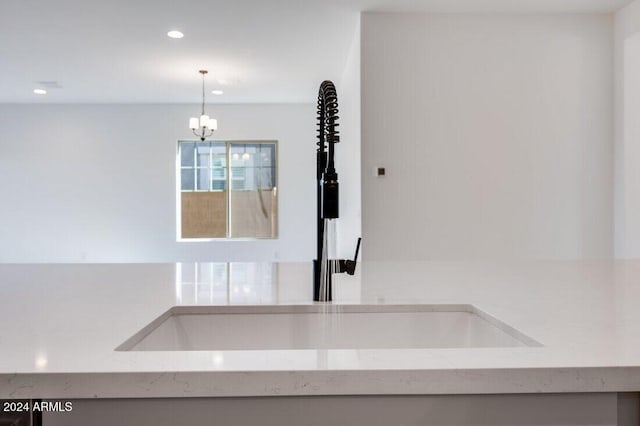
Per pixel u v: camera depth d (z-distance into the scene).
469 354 0.61
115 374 0.55
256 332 0.97
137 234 7.13
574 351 0.63
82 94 6.46
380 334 0.98
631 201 3.77
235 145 7.22
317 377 0.55
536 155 3.92
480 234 3.89
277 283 1.26
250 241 7.16
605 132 3.94
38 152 7.08
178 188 7.21
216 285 1.22
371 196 3.84
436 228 3.87
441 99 3.87
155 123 7.12
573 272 1.43
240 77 5.62
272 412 0.55
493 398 0.56
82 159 7.09
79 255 7.13
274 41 4.38
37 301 1.00
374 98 3.83
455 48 3.87
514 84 3.90
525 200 3.91
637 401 0.58
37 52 4.66
